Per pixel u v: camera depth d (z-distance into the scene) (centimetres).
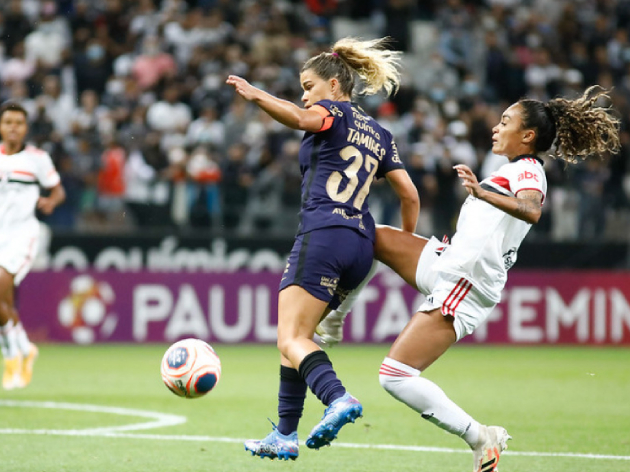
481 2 7731
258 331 5184
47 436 2344
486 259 1738
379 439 2384
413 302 5272
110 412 2798
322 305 1731
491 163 5631
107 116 5619
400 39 7219
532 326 5369
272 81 6291
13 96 5909
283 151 5547
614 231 5500
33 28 6481
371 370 4034
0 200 3012
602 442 2339
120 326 5109
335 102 1794
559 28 7456
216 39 6544
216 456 2103
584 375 3959
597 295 5394
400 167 1897
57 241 5103
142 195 5194
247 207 5247
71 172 5134
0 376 3719
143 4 6694
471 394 3341
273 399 3136
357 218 1777
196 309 5144
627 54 7431
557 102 1839
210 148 5347
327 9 7456
